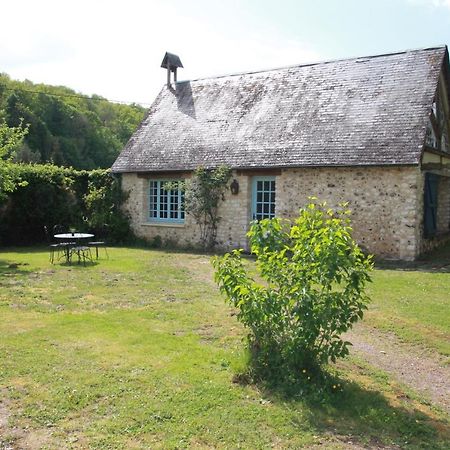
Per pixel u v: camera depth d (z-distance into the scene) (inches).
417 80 565.0
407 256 509.7
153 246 685.3
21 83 1998.0
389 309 317.1
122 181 725.9
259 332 201.8
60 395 178.9
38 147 1577.3
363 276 191.3
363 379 206.7
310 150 562.3
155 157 691.4
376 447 151.4
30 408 169.6
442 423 170.9
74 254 574.9
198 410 169.5
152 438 151.6
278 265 199.5
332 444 151.8
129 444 147.8
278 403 176.6
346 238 192.7
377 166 511.2
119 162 723.4
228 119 674.8
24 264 494.3
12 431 155.3
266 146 600.7
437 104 606.9
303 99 630.5
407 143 509.0
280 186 581.3
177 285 389.1
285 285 195.9
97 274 435.5
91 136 1897.1
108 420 161.8
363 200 530.9
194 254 592.4
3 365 206.4
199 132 684.7
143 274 438.0
